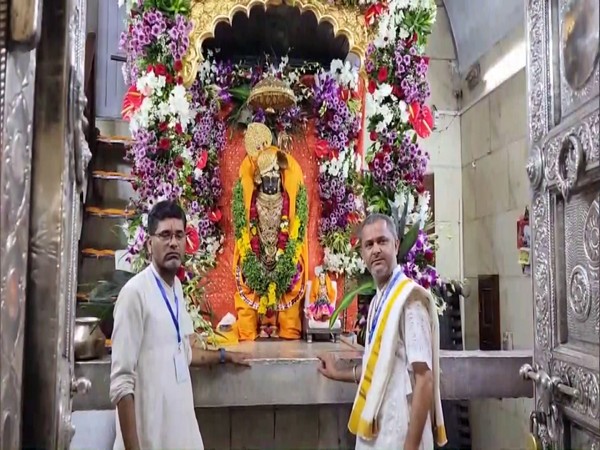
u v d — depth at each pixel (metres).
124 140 3.80
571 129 1.76
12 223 1.09
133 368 1.83
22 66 1.12
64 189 1.33
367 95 3.14
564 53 1.85
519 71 3.61
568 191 1.78
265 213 3.47
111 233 3.78
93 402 2.45
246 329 3.41
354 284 3.30
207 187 3.31
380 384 1.88
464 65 4.46
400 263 2.81
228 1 3.10
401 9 3.13
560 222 1.90
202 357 2.51
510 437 3.64
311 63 3.74
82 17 1.72
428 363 1.85
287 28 3.48
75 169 1.61
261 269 3.42
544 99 1.98
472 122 4.32
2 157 1.01
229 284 3.45
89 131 3.67
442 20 4.52
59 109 1.33
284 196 3.56
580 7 1.74
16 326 1.13
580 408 1.71
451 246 4.45
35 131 1.32
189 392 1.97
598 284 1.63
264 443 3.00
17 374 1.15
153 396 1.85
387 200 2.98
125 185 3.91
